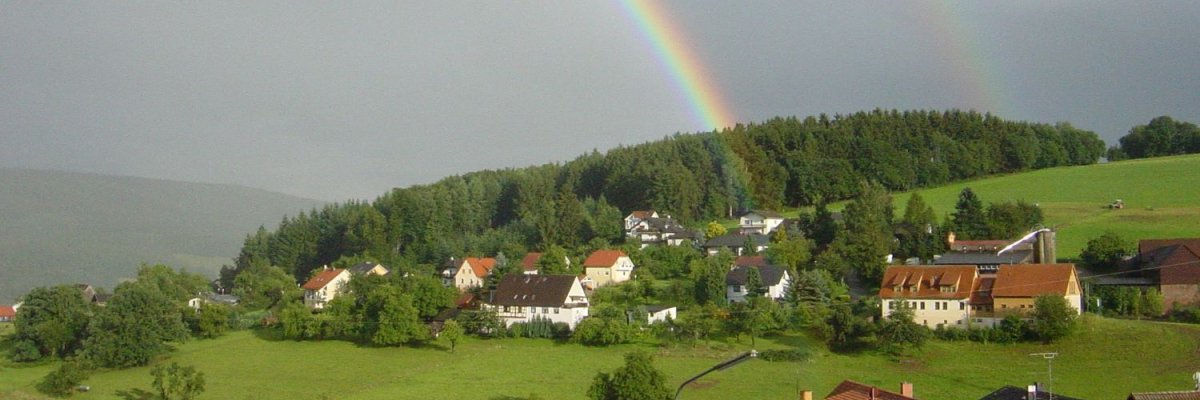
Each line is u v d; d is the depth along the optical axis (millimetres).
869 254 141250
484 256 198625
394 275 171375
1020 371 96375
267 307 179125
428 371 109188
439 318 136000
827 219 171625
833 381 94312
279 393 100312
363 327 130250
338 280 173875
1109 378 91625
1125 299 114625
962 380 93875
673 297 140000
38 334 127812
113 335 117875
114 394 104188
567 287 134375
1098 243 137250
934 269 119688
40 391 106375
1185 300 115438
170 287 175250
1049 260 136875
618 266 159750
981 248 147500
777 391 90188
